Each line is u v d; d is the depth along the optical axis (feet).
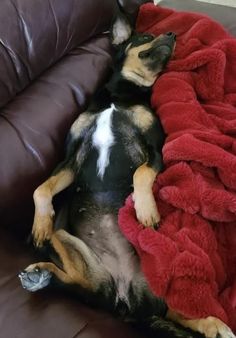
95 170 2.08
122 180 2.07
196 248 1.70
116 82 2.28
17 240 1.82
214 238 1.81
